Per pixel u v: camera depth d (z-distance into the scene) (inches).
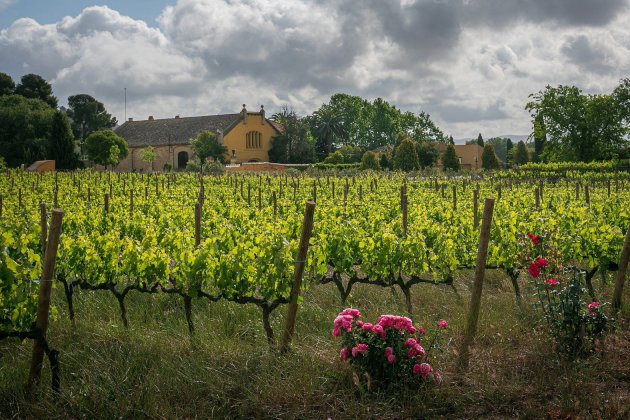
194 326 250.2
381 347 192.4
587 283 312.7
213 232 389.4
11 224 311.1
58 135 2292.1
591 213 425.4
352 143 4082.2
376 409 181.2
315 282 297.3
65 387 195.5
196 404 187.2
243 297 243.9
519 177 1387.8
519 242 293.7
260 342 237.6
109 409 179.8
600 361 215.2
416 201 610.2
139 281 258.7
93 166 2746.1
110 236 275.6
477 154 3280.0
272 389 191.9
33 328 196.4
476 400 188.5
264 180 1167.0
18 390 193.3
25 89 3196.4
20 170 1551.4
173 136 3068.4
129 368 202.2
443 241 321.4
